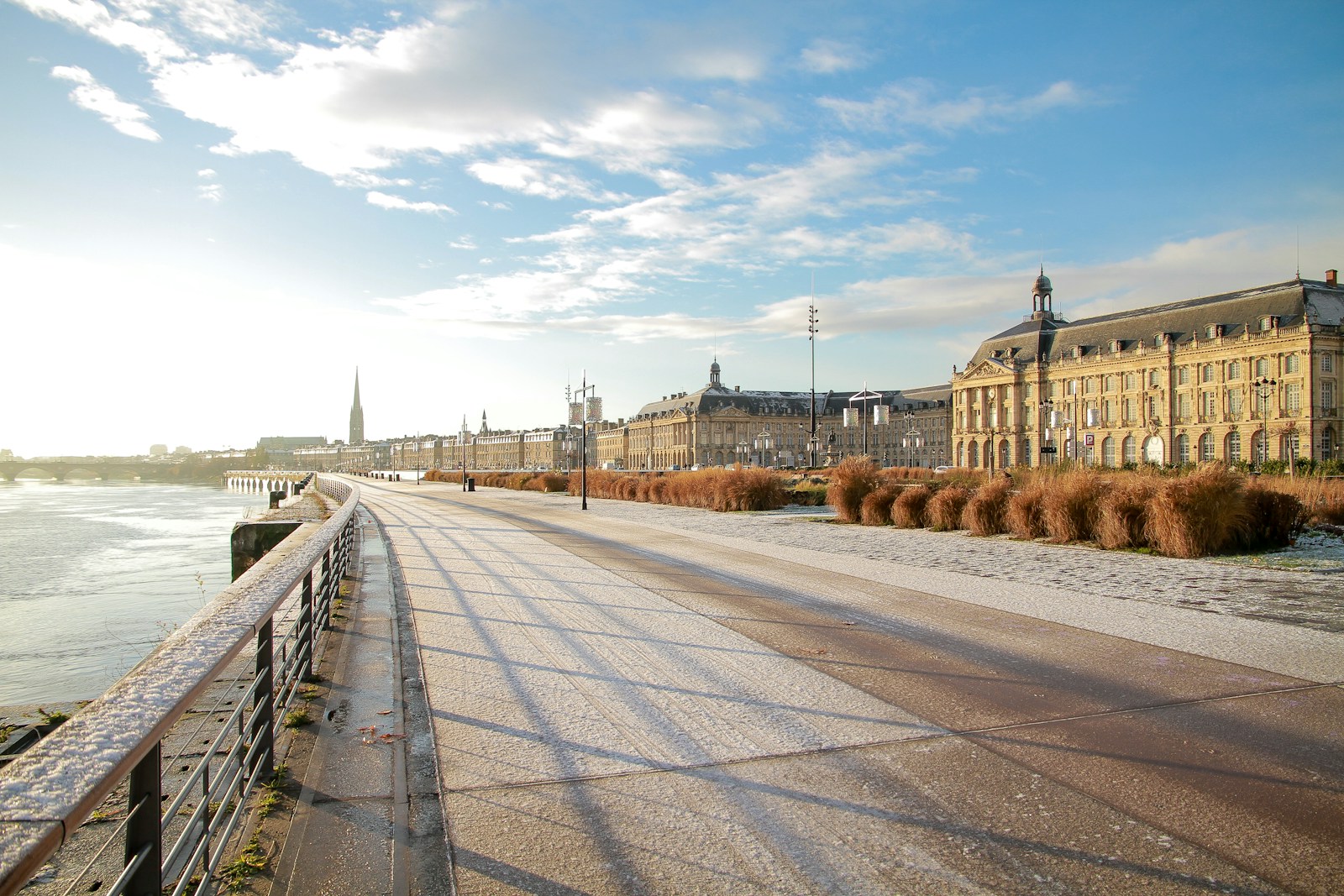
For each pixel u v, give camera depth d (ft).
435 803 15.96
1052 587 42.91
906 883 12.95
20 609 69.15
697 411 516.32
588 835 14.61
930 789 16.65
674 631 32.24
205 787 12.68
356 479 436.35
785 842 14.34
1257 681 24.53
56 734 7.36
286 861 13.38
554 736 19.90
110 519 190.90
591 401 127.85
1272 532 57.72
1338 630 31.78
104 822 14.97
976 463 402.93
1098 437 339.36
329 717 20.95
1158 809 15.67
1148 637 30.60
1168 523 55.72
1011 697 23.03
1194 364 304.91
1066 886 12.86
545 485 208.33
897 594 41.09
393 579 47.70
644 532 81.41
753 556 58.70
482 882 12.92
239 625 11.71
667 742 19.40
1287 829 14.82
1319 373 268.00
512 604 38.81
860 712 21.67
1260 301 287.89
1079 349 352.28
